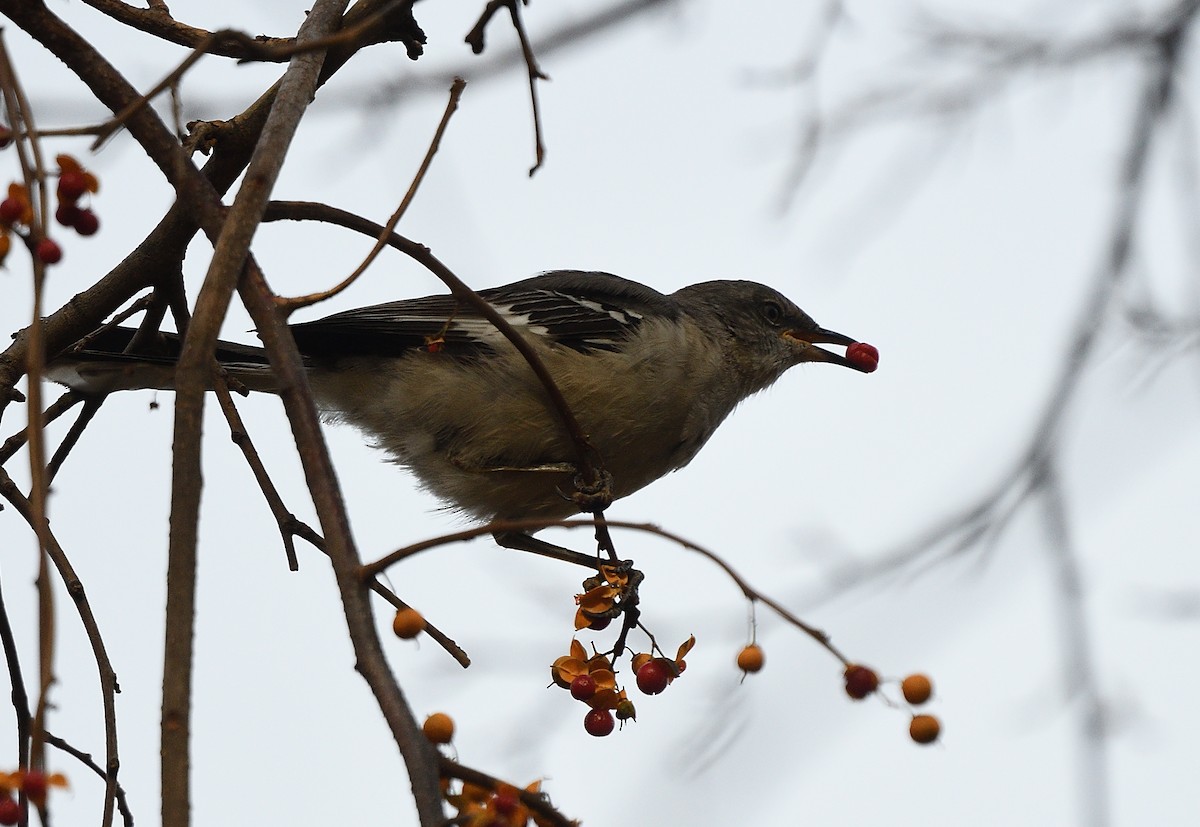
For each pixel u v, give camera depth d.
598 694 6.48
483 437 10.36
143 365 8.42
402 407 10.44
